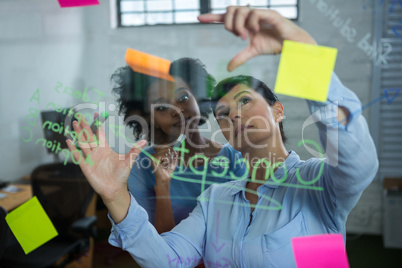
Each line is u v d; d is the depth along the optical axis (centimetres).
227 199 79
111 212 73
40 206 98
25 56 115
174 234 79
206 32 96
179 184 88
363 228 121
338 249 71
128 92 92
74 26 110
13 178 139
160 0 103
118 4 107
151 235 73
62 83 106
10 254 135
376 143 100
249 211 76
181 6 101
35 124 113
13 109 120
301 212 72
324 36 89
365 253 121
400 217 116
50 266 143
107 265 138
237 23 78
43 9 112
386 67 89
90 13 108
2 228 126
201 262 79
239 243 74
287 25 75
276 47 76
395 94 91
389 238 118
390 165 105
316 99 70
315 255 71
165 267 73
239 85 81
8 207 131
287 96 78
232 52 93
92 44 108
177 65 91
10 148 129
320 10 88
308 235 71
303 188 74
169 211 87
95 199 142
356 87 91
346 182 64
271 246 72
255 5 91
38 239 98
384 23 87
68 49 110
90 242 143
